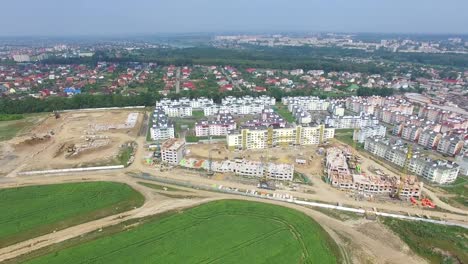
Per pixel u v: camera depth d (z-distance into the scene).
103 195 193.12
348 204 188.62
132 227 161.12
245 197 195.25
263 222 167.00
